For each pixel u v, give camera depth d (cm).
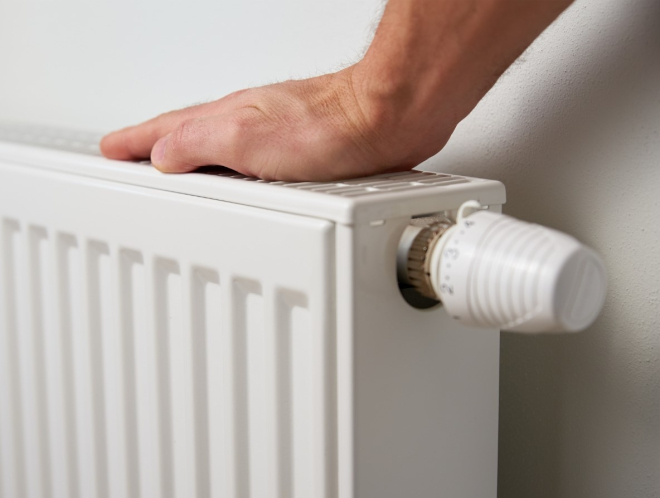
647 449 50
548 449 55
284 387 44
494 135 55
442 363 45
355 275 40
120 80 81
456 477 48
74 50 85
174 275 49
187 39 74
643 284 48
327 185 45
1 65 94
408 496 45
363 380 41
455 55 41
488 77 43
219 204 45
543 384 55
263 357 45
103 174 53
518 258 34
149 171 51
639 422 50
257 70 70
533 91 52
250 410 47
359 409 41
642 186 48
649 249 48
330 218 40
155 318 50
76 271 56
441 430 46
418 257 40
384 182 46
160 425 52
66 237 56
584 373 52
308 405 43
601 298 35
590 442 53
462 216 40
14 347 62
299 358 43
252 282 44
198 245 47
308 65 66
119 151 57
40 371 60
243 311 46
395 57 43
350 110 46
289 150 46
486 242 36
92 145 66
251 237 43
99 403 56
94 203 53
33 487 63
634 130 48
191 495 50
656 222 47
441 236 39
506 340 57
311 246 40
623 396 50
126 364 53
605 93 49
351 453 41
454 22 40
